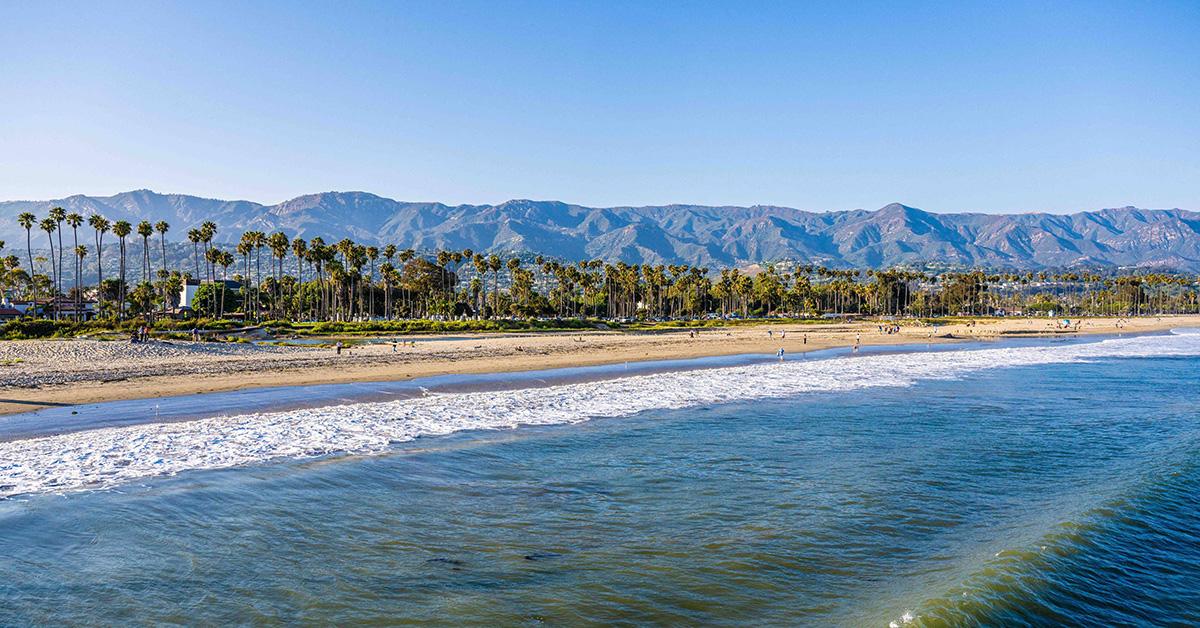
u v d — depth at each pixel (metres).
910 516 15.38
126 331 74.38
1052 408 31.39
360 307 137.50
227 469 18.48
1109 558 13.09
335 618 10.39
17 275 164.62
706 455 21.19
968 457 21.31
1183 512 16.06
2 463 18.48
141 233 118.75
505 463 19.95
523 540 13.74
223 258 140.50
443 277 164.62
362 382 37.78
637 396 34.06
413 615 10.51
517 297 186.25
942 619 10.21
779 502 16.34
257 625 10.13
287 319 131.50
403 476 18.30
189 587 11.38
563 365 49.88
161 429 23.41
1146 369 50.91
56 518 14.37
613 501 16.39
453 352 58.78
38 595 10.95
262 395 32.06
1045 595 11.35
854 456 21.25
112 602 10.79
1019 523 14.95
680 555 12.99
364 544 13.43
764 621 10.38
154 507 15.23
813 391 36.69
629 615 10.58
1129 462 20.89
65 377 35.66
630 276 184.00
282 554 12.85
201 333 71.62
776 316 197.75
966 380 42.81
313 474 18.20
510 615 10.53
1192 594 11.77
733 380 41.62
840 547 13.45
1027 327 132.75
